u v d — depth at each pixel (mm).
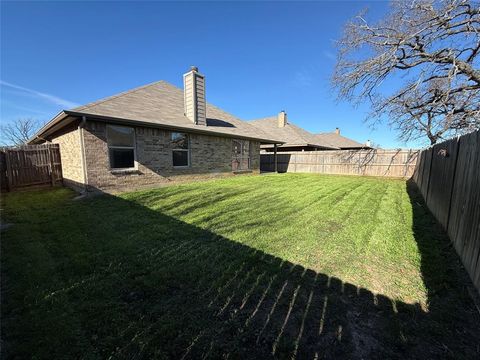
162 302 2338
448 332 1999
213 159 11477
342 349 1812
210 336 1912
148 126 8195
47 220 4914
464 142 3643
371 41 10344
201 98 10633
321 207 6340
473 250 2807
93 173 7105
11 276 2791
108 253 3396
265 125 24219
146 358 1702
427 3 8875
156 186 8820
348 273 2947
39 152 9234
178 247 3645
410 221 5191
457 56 9656
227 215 5438
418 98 11383
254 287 2611
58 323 2031
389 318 2154
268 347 1817
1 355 1709
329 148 23750
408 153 14430
